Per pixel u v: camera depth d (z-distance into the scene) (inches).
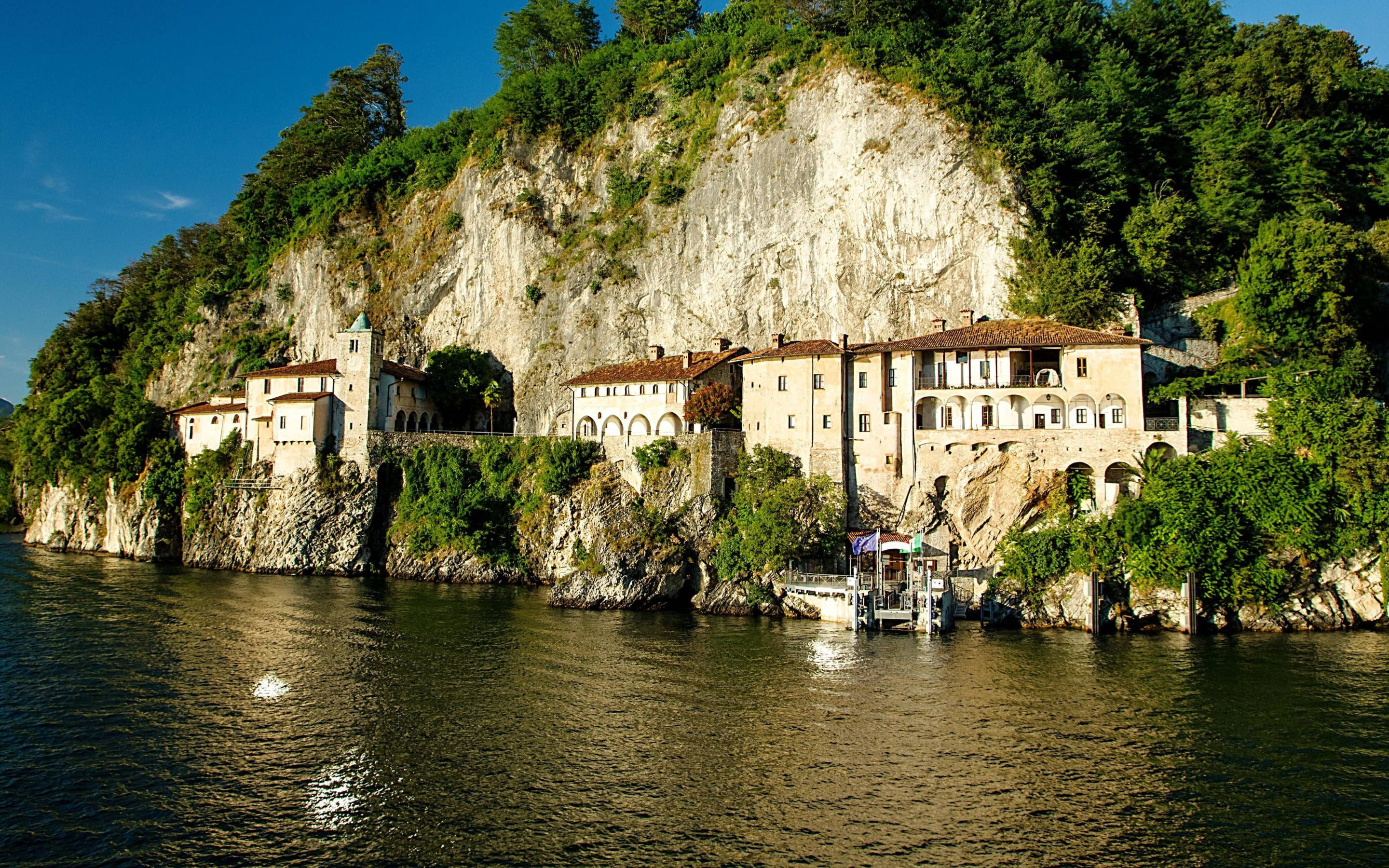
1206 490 2349.9
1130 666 1989.4
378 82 5679.1
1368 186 3385.8
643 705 1733.5
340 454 3558.1
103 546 4097.0
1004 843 1184.2
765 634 2358.5
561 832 1210.6
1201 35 3900.1
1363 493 2300.7
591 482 3193.9
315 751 1494.8
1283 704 1715.1
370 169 4872.0
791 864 1126.4
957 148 3213.6
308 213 4985.2
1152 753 1483.8
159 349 5142.7
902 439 2817.4
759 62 3914.9
